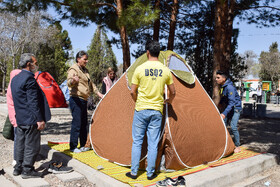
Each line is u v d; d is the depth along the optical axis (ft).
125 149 14.01
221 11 28.12
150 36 48.03
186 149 13.30
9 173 13.60
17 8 29.30
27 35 91.25
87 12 28.84
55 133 26.89
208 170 13.35
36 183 12.22
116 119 14.98
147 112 11.23
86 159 14.89
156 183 11.03
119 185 11.18
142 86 11.39
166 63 14.53
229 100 17.03
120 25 25.08
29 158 12.69
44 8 28.96
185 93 14.55
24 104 12.40
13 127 14.23
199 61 41.93
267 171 15.62
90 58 62.85
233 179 13.25
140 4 24.20
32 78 12.39
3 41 91.71
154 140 11.52
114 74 22.18
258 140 24.54
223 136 15.94
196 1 35.55
